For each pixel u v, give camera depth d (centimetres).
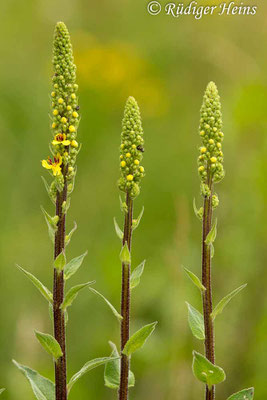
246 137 1117
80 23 1545
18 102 1286
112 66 1390
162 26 1464
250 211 1016
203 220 512
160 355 928
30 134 1223
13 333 960
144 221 1141
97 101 1316
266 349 922
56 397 500
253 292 975
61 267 491
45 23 1516
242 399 529
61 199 493
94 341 966
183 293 956
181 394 889
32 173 1195
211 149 512
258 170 1015
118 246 1077
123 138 512
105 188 1211
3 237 1091
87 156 1261
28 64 1431
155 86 1391
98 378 916
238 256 994
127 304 513
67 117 499
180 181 1200
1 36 1444
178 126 1339
